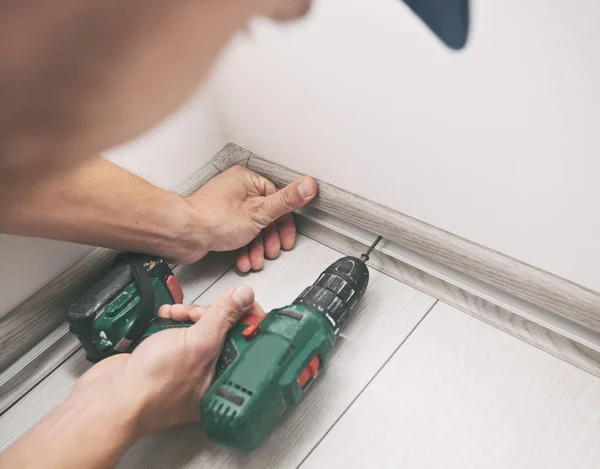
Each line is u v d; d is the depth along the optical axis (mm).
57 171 207
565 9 519
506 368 863
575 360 847
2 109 173
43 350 975
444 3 562
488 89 638
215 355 807
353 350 918
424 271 959
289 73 858
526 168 680
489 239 818
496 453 788
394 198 900
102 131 197
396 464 797
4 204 212
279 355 750
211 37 189
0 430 917
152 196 899
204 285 1045
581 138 600
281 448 832
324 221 1058
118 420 745
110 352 870
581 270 736
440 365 882
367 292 984
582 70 548
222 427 718
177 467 831
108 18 166
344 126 860
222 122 1069
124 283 875
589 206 655
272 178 1086
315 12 734
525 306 870
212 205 977
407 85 719
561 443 783
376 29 690
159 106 203
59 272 956
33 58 165
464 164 748
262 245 1051
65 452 719
